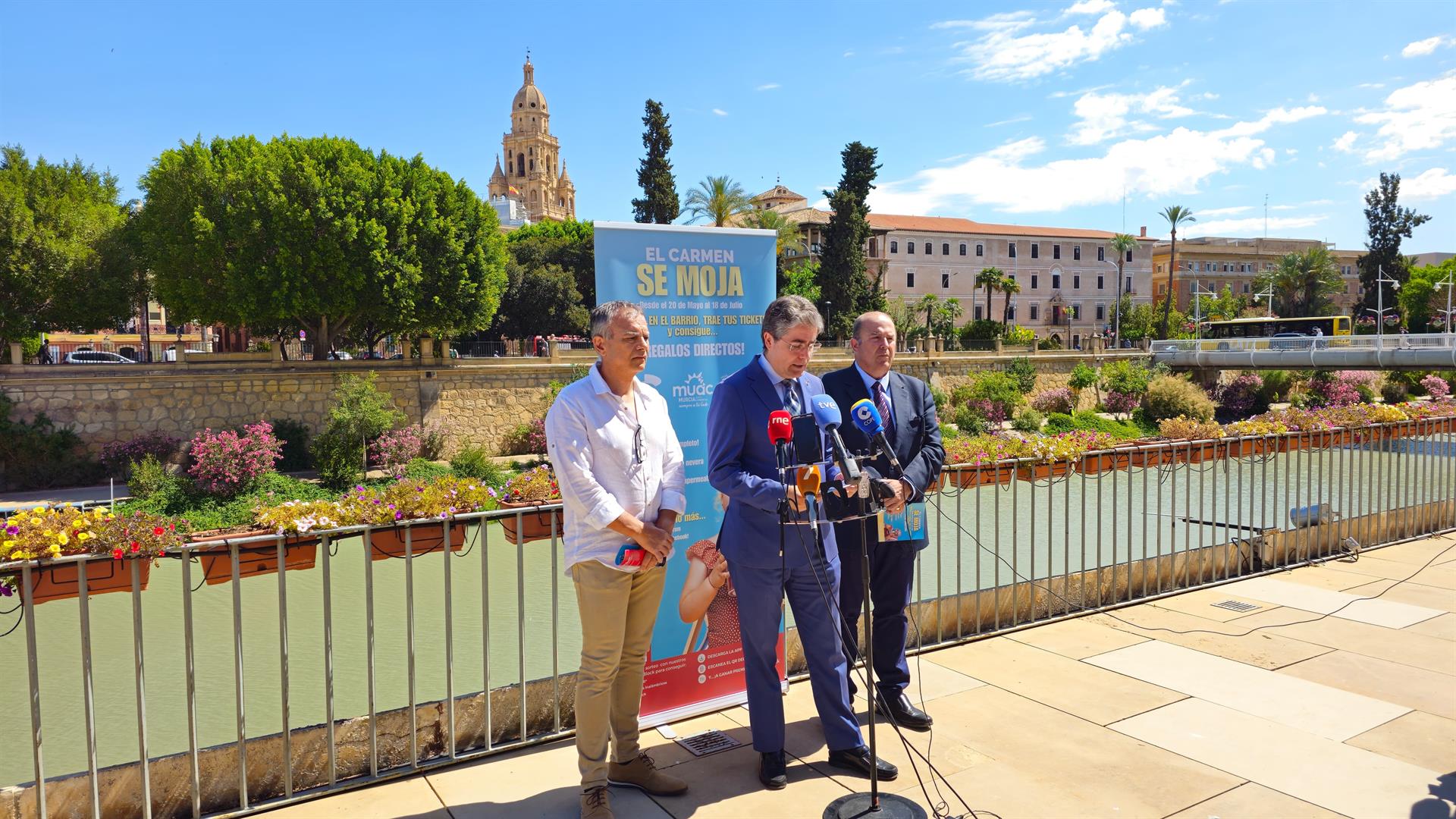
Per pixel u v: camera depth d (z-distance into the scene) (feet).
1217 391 158.10
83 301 96.37
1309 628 17.10
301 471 94.22
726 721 13.16
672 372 12.65
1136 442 18.88
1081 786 10.80
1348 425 23.03
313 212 92.79
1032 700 13.56
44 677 32.60
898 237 234.79
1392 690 13.88
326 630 10.80
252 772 10.52
